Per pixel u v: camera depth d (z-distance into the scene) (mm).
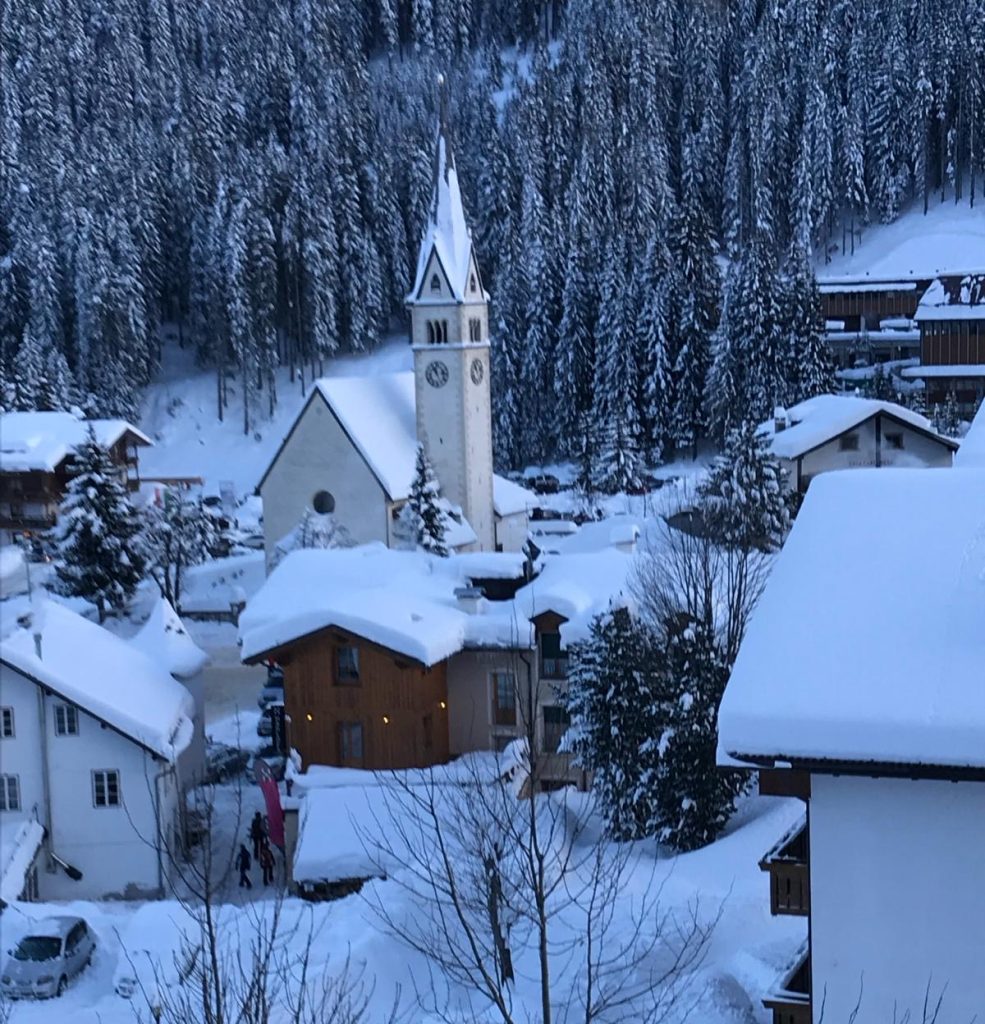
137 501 88750
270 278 126250
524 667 41375
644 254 114125
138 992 27344
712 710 32906
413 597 43250
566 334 110250
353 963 25328
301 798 37562
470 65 187250
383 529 74438
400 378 81562
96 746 39656
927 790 14133
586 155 135625
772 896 18719
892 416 70375
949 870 14164
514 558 47562
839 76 150500
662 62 156000
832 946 14562
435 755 41719
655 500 74250
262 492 76750
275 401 127188
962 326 96188
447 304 76125
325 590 47438
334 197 134250
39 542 80812
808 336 100562
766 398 99812
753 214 134750
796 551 16109
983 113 140875
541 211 131250
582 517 87812
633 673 33688
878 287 116188
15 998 29203
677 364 105562
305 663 41719
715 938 25266
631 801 32969
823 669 14367
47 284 127875
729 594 36500
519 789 36344
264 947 26172
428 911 26859
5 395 113875
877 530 16031
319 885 33188
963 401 95500
